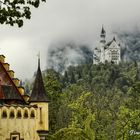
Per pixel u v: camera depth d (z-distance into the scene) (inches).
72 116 3678.6
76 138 3004.4
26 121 2485.2
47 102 2576.3
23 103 2637.8
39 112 2541.8
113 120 3351.4
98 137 3474.4
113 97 4001.0
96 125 3513.8
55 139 2950.3
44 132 2522.1
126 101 4271.7
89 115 3351.4
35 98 2561.5
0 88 2603.3
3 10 1274.6
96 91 4771.2
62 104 3843.5
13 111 2454.5
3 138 2415.1
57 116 3678.6
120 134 3545.8
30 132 2490.2
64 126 3627.0
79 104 3543.3
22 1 1284.4
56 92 3732.8
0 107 2428.6
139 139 3617.1
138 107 4288.9
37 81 2620.6
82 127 3260.3
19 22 1294.3
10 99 2608.3
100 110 3639.3
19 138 2454.5
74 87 4763.8
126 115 3563.0
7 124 2433.6
